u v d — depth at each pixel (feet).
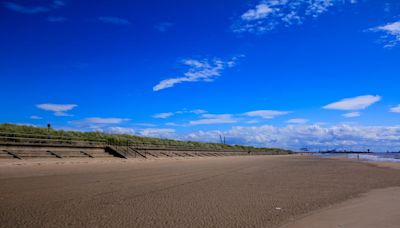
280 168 108.27
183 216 30.25
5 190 43.68
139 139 238.07
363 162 172.55
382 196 43.75
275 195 43.75
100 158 133.69
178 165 117.08
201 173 79.82
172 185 53.16
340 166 125.29
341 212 32.65
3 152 100.58
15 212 30.27
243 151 403.34
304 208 34.71
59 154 119.85
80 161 114.42
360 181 64.03
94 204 34.94
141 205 35.04
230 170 93.09
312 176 75.36
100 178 61.62
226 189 49.42
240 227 26.68
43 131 155.43
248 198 40.93
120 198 39.17
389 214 31.53
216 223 27.86
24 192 42.19
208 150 305.12
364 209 34.19
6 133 112.37
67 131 176.86
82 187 48.14
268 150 564.30
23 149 108.58
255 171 90.99
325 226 26.99
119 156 150.41
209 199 39.81
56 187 47.55
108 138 192.54
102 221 27.66
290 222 28.37
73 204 34.68
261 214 31.50
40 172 71.31
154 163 130.00
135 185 51.98
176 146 256.52
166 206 34.76
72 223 26.76
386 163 158.71
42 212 30.50
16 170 74.13
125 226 26.32
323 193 46.16
